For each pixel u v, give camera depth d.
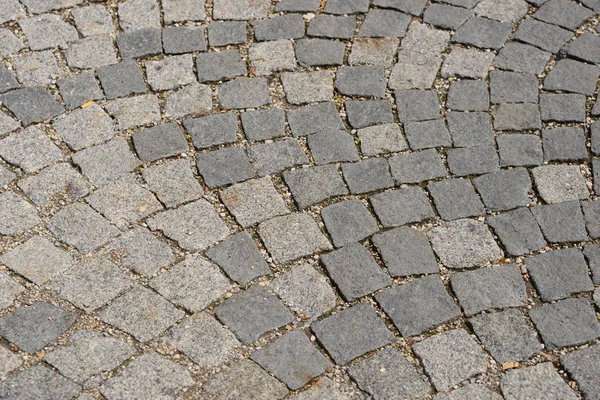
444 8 4.89
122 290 3.55
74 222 3.80
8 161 4.04
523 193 3.98
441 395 3.25
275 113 4.31
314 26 4.77
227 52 4.61
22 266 3.62
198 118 4.27
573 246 3.77
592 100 4.41
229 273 3.63
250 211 3.88
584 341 3.42
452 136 4.23
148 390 3.24
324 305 3.54
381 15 4.84
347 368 3.33
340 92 4.43
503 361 3.36
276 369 3.32
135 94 4.38
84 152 4.10
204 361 3.34
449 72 4.55
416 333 3.45
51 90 4.38
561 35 4.77
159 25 4.75
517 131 4.26
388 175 4.04
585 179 4.05
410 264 3.69
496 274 3.66
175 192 3.94
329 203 3.93
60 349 3.35
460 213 3.89
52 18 4.76
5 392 3.21
